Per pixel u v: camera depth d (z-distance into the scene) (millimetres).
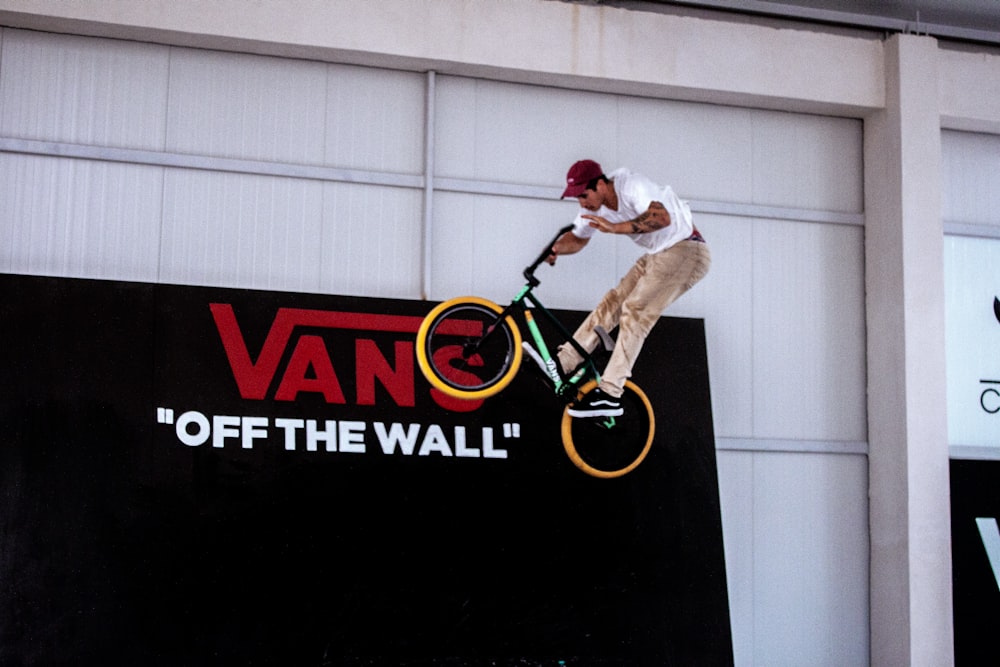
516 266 6594
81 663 5508
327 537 5961
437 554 6086
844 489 6977
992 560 6969
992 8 6934
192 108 6262
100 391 5824
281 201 6324
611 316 6262
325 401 6121
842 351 7086
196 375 5969
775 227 7055
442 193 6539
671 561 6371
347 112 6469
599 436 6461
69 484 5688
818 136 7211
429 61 6434
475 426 6289
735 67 6859
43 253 5996
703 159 6977
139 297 5980
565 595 6199
